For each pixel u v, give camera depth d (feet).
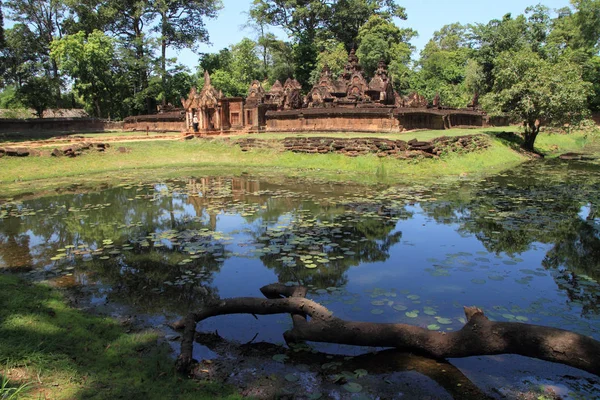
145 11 134.92
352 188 45.60
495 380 13.34
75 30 132.67
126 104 134.31
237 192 43.73
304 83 158.51
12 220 33.30
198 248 25.76
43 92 124.06
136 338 15.47
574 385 13.01
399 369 14.05
